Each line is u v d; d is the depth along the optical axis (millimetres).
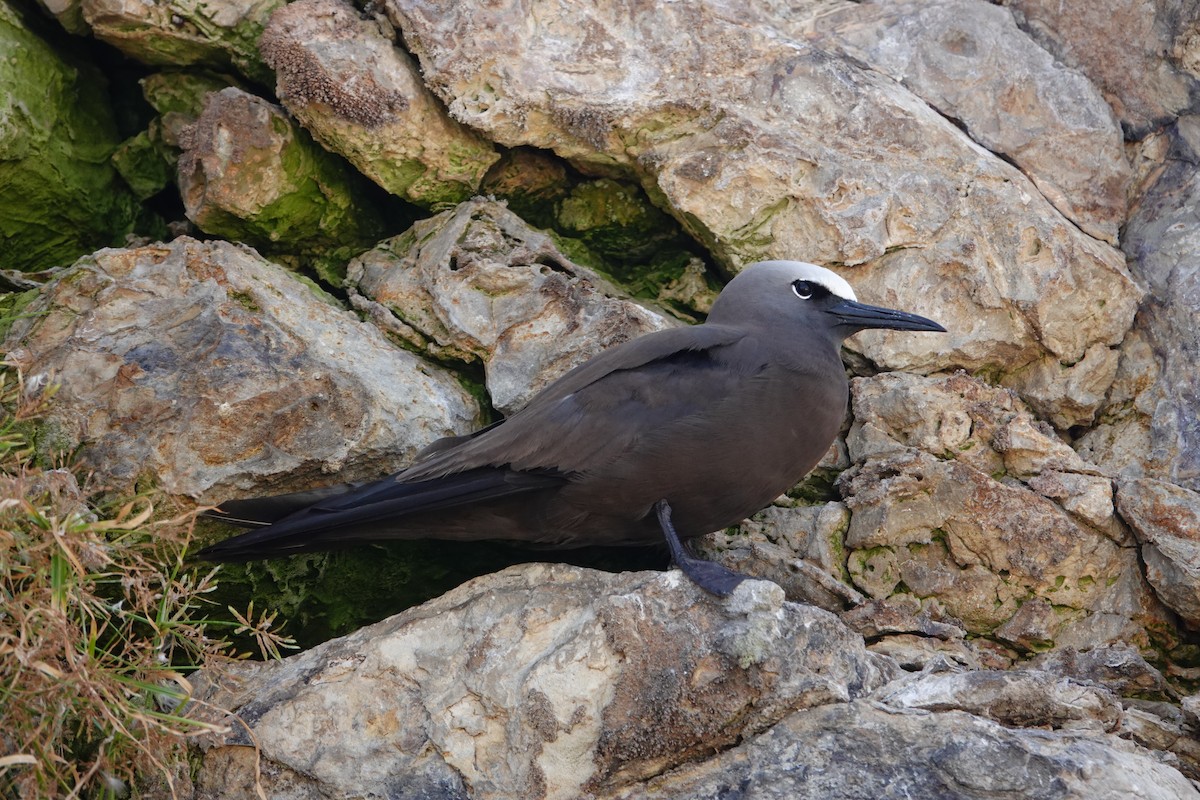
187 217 11961
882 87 12375
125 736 8242
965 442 11211
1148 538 10570
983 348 11734
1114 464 11438
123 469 9648
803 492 11484
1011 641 10633
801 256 11938
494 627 9070
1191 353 11461
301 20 11617
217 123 11406
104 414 9812
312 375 10172
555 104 11883
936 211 11859
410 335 11438
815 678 8586
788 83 12227
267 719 8898
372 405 10312
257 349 10203
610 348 10344
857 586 10820
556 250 11977
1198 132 12570
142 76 12914
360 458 10258
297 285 11242
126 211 12586
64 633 7664
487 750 8703
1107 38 12891
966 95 12664
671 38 12273
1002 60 12734
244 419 9922
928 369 11758
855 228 11766
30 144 11711
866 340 11766
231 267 10773
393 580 10836
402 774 8719
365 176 12289
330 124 11617
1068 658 10234
